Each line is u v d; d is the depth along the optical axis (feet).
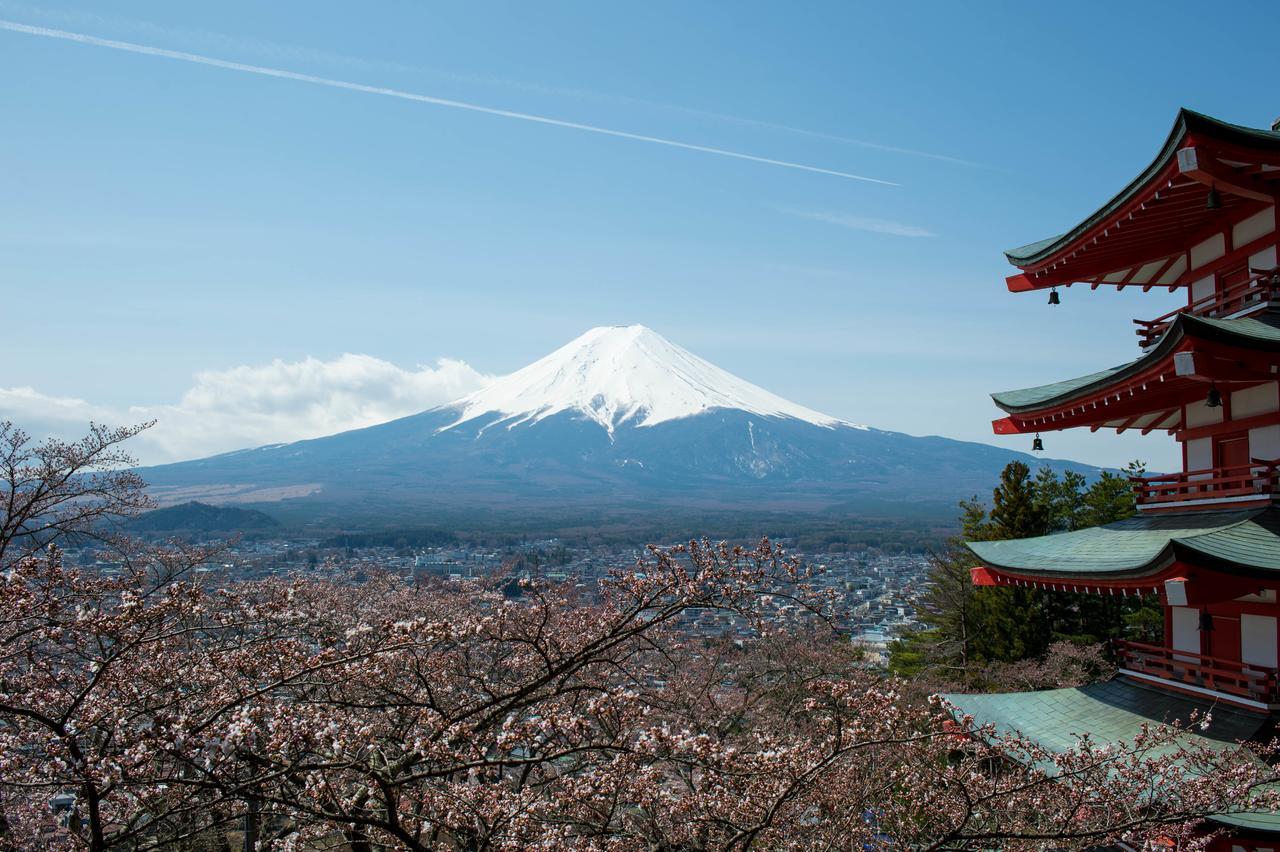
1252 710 43.73
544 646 31.45
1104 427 61.87
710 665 65.67
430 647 34.71
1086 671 101.81
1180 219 51.37
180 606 25.26
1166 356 44.37
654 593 28.17
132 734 23.44
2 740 25.39
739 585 27.53
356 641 27.94
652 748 24.04
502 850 27.37
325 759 23.88
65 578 27.14
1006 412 60.90
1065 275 60.13
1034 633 113.70
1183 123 41.98
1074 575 48.55
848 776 37.88
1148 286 61.41
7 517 41.14
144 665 30.37
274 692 30.89
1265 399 47.03
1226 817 37.01
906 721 29.66
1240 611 46.68
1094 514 137.49
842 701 29.14
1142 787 32.48
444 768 23.90
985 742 38.06
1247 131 41.63
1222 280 51.62
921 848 31.42
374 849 29.99
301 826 27.91
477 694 39.37
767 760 27.09
